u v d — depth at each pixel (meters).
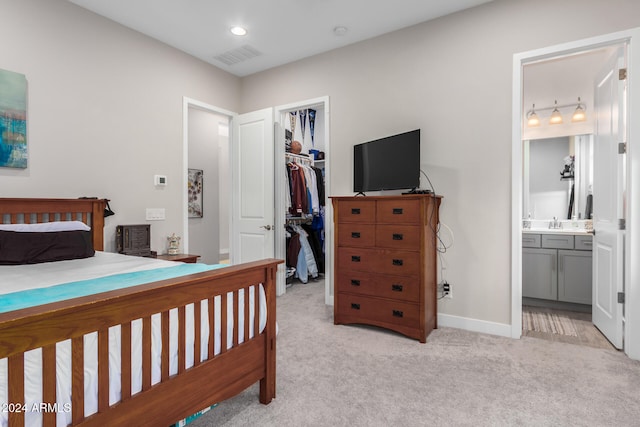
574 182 4.02
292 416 1.66
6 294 1.38
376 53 3.24
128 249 2.91
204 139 5.80
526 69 3.32
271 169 3.85
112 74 2.94
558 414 1.67
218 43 3.37
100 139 2.86
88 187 2.79
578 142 4.00
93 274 1.81
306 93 3.68
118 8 2.77
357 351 2.42
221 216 6.41
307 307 3.51
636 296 2.28
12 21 2.37
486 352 2.40
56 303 0.98
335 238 3.00
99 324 1.04
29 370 0.92
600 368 2.15
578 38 2.43
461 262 2.86
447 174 2.90
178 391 1.29
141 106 3.16
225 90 4.01
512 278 2.66
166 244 3.37
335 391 1.89
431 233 2.78
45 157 2.54
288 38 3.27
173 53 3.44
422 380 2.01
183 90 3.54
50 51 2.56
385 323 2.76
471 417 1.65
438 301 2.96
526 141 4.24
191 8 2.78
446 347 2.49
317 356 2.34
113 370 1.10
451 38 2.88
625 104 2.39
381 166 2.99
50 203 2.50
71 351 0.99
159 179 3.29
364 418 1.64
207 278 1.38
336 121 3.48
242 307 1.63
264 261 1.76
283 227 4.00
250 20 2.96
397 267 2.70
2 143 2.31
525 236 3.77
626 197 2.35
